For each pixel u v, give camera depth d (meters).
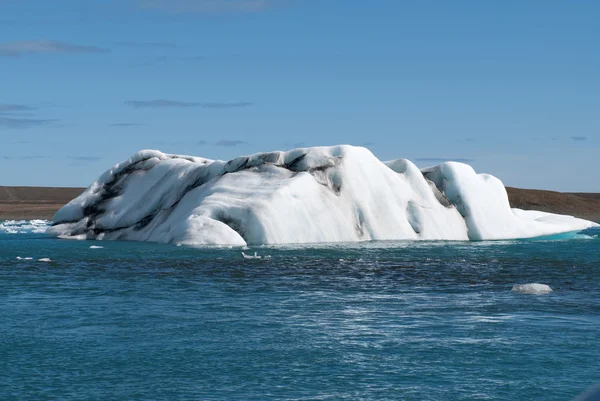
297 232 62.41
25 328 25.92
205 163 75.38
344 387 19.34
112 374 20.39
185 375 20.33
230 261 46.91
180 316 28.19
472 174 77.56
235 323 26.92
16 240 69.25
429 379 20.02
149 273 40.72
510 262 47.94
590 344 23.66
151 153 78.00
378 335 25.05
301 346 23.52
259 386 19.41
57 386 19.34
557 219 89.06
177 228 62.34
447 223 72.19
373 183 70.19
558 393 18.83
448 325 26.64
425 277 39.91
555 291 34.81
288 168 68.56
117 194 75.25
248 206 61.56
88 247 58.69
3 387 19.25
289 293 33.84
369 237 66.88
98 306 30.16
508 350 22.92
